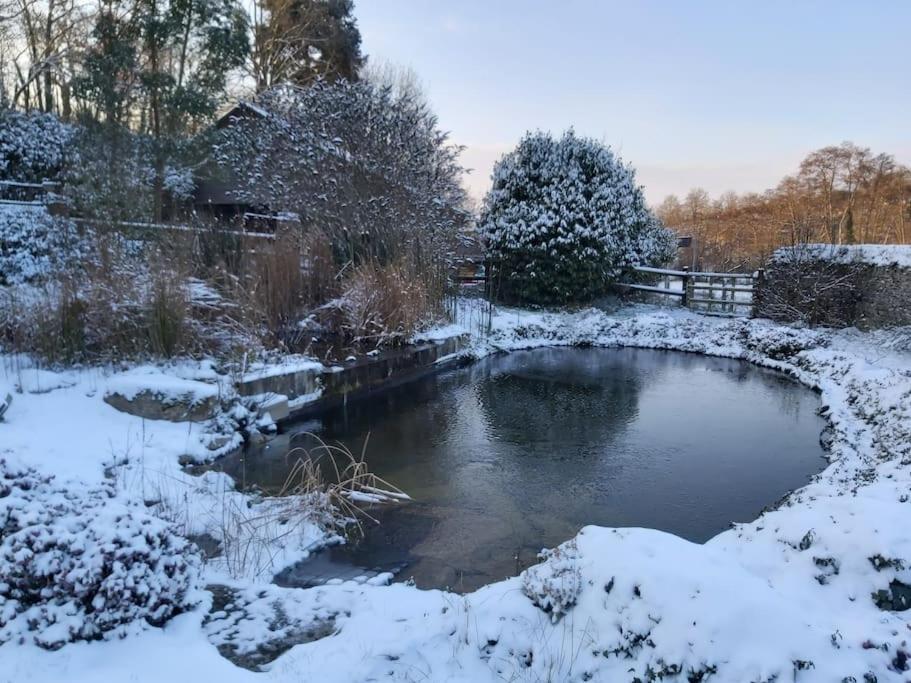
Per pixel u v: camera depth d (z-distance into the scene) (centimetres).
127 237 796
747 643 213
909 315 980
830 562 288
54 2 1800
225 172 1401
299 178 1000
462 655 242
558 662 234
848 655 216
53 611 238
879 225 3388
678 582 238
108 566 249
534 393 812
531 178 1353
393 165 1055
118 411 548
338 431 623
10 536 247
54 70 1688
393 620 270
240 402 598
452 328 1052
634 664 224
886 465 460
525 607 264
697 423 677
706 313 1403
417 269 1041
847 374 812
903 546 282
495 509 445
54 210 899
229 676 226
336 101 1035
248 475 495
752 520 430
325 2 2352
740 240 3144
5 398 502
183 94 1384
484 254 1423
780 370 976
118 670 227
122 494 337
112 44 1380
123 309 614
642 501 463
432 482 495
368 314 846
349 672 229
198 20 1502
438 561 369
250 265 787
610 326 1269
